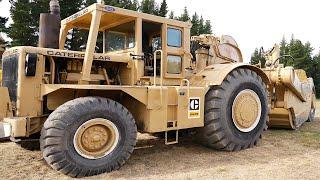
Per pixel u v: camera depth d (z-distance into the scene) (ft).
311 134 24.68
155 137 22.62
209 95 18.57
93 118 14.07
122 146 14.87
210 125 18.33
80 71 16.87
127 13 17.02
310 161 16.67
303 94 27.81
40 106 15.48
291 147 20.07
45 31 16.93
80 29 20.42
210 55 22.58
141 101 15.65
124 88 15.10
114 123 14.62
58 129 13.32
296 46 144.97
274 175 14.28
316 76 141.69
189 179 13.76
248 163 16.38
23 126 14.19
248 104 19.72
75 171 13.70
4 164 15.43
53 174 14.07
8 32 69.21
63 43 19.48
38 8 66.23
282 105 25.73
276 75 24.99
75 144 13.70
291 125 26.32
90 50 15.90
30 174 14.05
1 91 15.26
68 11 67.00
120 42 18.58
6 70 16.66
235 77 19.31
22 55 15.35
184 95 17.21
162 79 17.65
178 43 19.04
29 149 18.13
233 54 24.52
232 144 18.90
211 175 14.30
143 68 17.63
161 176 14.14
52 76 15.90
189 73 19.65
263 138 22.97
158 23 18.21
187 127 17.37
